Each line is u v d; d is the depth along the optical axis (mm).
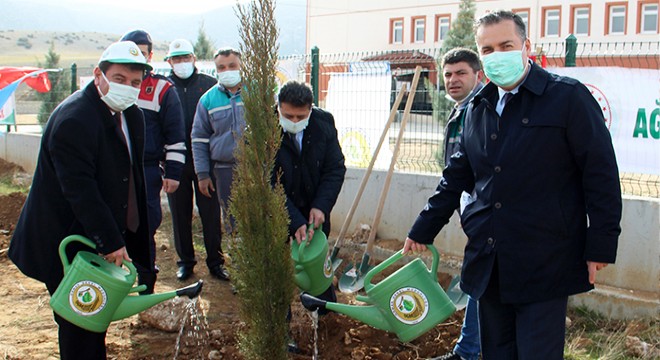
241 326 4551
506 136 2883
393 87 8016
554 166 2818
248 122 3104
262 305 3182
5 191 10281
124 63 3203
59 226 3320
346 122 7328
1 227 7723
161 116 5156
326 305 3312
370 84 7082
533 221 2824
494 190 2891
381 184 6566
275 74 3129
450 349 4324
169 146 5191
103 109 3293
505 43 2838
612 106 5562
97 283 3189
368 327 4480
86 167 3197
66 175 3154
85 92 3285
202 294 5547
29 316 5012
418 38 32719
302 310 4699
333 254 5113
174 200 5906
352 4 34750
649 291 4898
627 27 26672
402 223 6406
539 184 2826
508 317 3086
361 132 7207
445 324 4668
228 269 3301
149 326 4691
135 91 3287
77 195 3168
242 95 3121
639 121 5441
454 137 3963
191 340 4457
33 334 4645
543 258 2828
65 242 3242
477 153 3000
